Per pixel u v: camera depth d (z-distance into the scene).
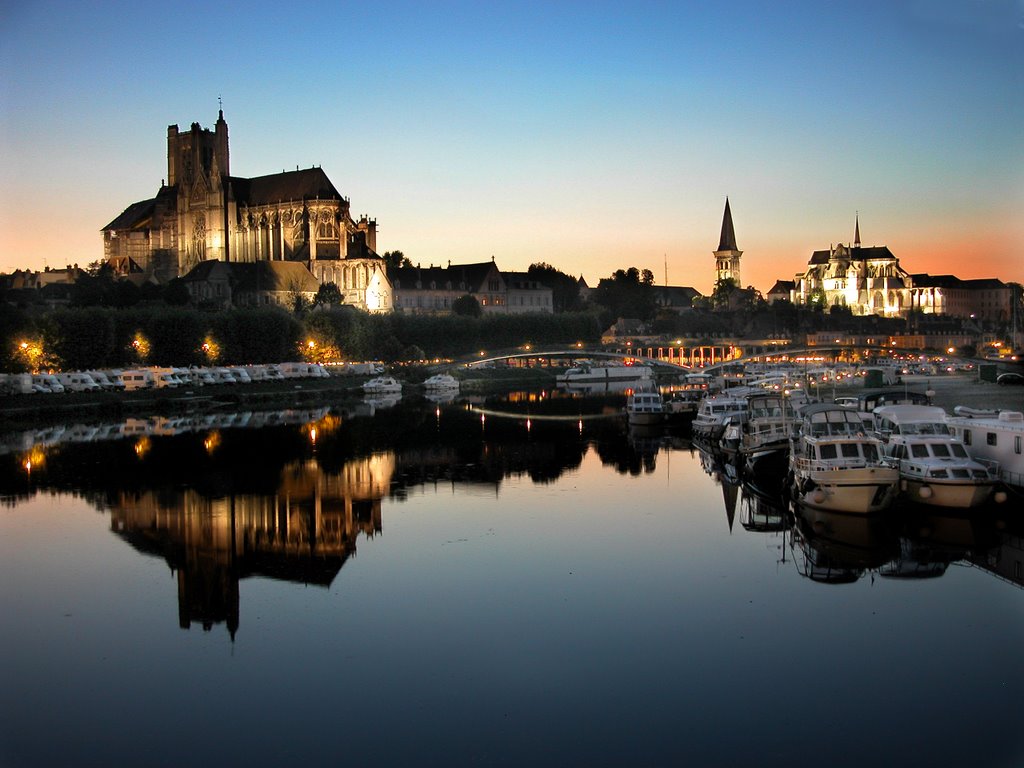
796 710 43.50
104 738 42.62
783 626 52.22
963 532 67.62
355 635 52.75
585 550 67.12
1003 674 46.12
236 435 133.88
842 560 62.91
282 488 92.00
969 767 38.97
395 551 68.19
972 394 171.75
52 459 110.12
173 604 58.22
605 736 41.91
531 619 54.25
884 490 68.88
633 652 49.59
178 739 42.50
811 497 69.81
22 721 44.16
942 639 50.12
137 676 48.34
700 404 135.50
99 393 179.38
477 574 62.38
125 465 105.69
